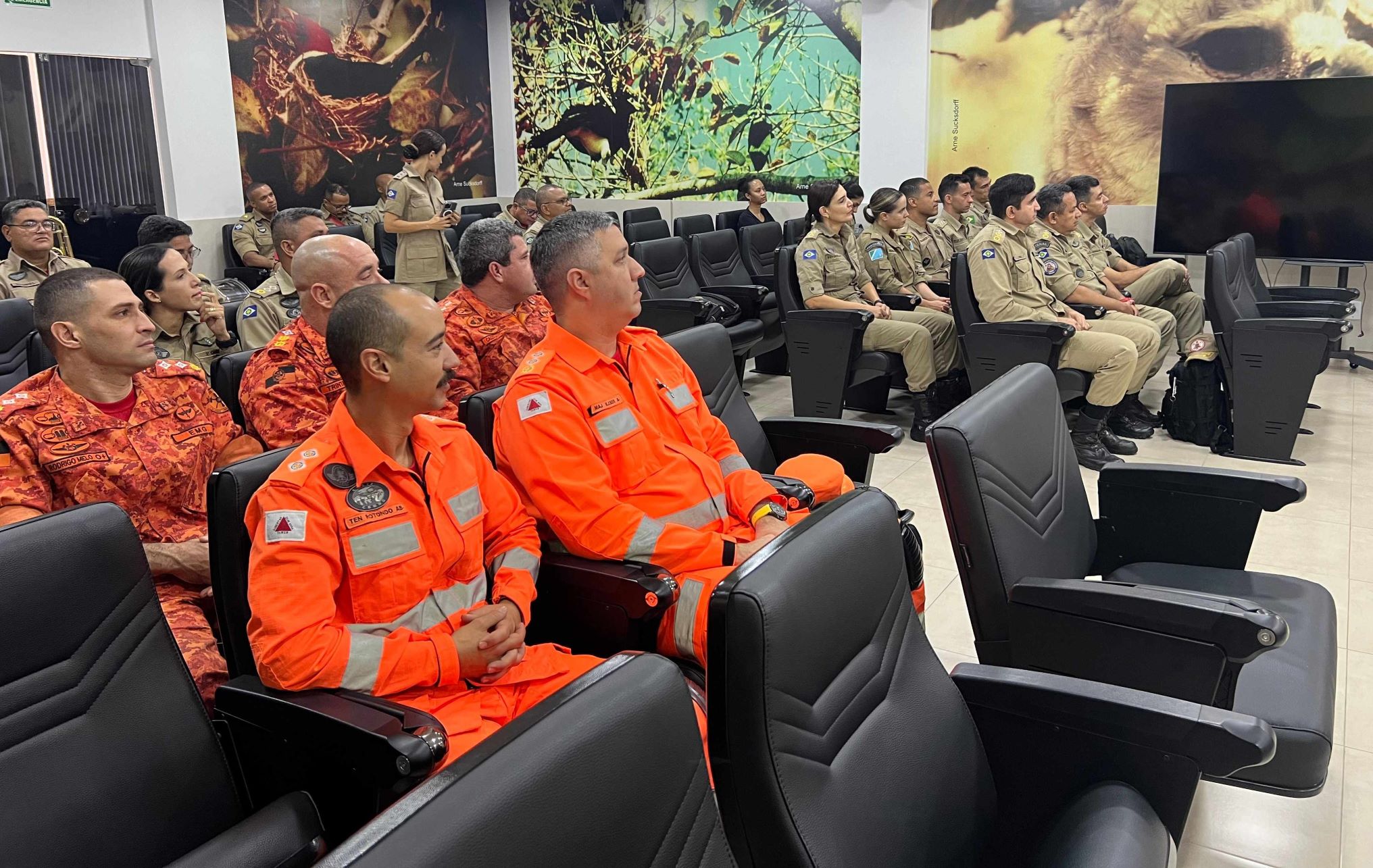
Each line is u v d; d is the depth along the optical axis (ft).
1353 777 6.81
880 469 13.99
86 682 3.82
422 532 5.18
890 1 23.97
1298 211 19.65
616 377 6.64
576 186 30.17
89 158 21.29
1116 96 22.04
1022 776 4.51
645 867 2.47
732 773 3.23
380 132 27.40
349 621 4.99
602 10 28.30
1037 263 15.51
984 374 14.66
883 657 3.86
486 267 9.48
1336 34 19.77
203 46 22.90
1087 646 5.42
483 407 6.64
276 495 4.77
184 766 4.05
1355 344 21.06
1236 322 13.66
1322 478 13.12
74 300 6.44
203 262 23.39
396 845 1.97
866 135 25.08
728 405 8.20
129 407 6.90
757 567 3.32
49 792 3.61
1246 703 5.24
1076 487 6.81
